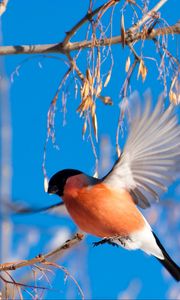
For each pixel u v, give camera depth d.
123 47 2.11
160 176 2.11
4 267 2.05
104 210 2.12
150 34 2.12
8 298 2.10
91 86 2.11
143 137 2.09
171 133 2.09
